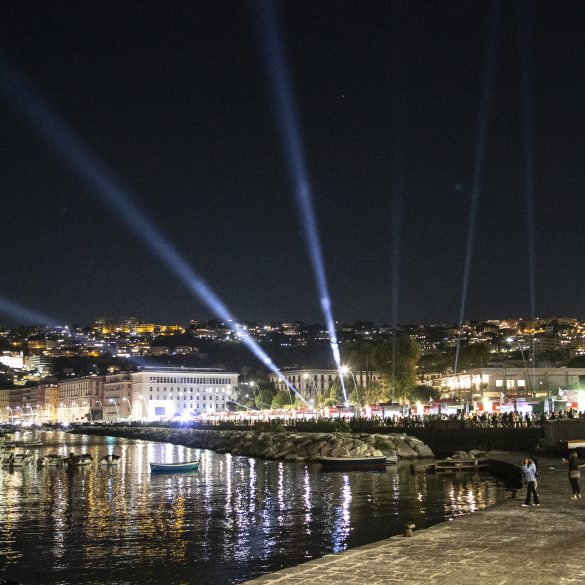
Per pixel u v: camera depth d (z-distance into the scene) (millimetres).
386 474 79125
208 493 67750
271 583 20750
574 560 22344
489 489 59375
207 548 40469
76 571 36188
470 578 20484
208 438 167250
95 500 65188
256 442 132875
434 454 100688
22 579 35031
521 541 25391
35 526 50344
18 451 126875
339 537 41969
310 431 137875
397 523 45594
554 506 33594
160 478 85625
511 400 114750
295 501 58812
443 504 52469
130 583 33562
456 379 175500
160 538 44188
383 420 124438
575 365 176250
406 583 20234
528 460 34562
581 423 74375
